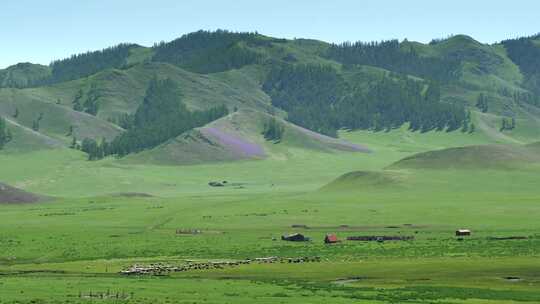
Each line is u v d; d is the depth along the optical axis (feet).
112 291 498.28
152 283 548.31
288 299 460.14
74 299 461.78
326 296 476.13
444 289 510.17
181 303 443.73
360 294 485.56
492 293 490.49
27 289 508.53
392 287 524.52
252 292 495.00
